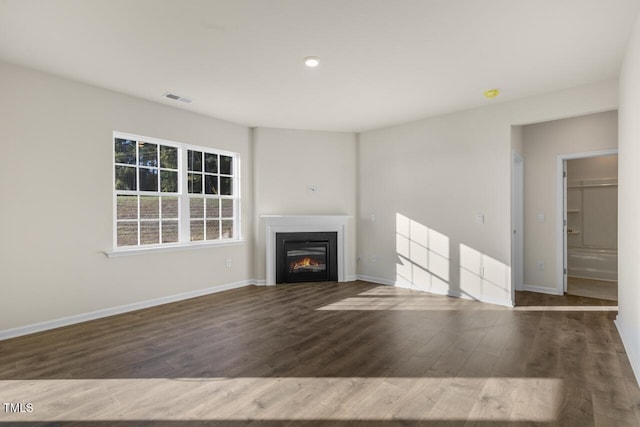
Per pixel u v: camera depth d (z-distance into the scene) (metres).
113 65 3.20
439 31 2.60
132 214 4.14
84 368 2.56
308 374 2.47
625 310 2.96
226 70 3.30
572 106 3.73
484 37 2.68
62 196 3.49
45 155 3.38
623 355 2.76
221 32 2.61
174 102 4.24
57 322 3.46
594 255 5.89
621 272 3.18
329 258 5.66
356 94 3.95
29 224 3.29
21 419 1.94
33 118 3.30
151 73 3.38
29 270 3.29
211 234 5.00
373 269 5.66
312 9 2.31
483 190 4.40
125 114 3.96
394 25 2.51
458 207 4.64
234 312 3.97
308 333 3.29
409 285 5.19
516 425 1.88
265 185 5.41
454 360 2.69
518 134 4.78
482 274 4.42
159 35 2.66
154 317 3.78
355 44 2.80
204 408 2.05
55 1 2.21
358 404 2.08
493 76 3.44
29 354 2.81
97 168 3.75
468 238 4.55
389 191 5.42
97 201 3.75
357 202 5.86
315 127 5.46
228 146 5.11
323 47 2.85
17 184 3.21
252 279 5.48
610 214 5.89
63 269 3.51
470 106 4.39
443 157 4.79
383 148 5.49
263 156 5.39
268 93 3.92
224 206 5.18
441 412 2.00
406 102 4.23
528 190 5.07
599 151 4.50
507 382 2.34
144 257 4.16
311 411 2.02
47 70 3.30
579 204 6.18
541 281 4.95
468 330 3.35
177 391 2.24
